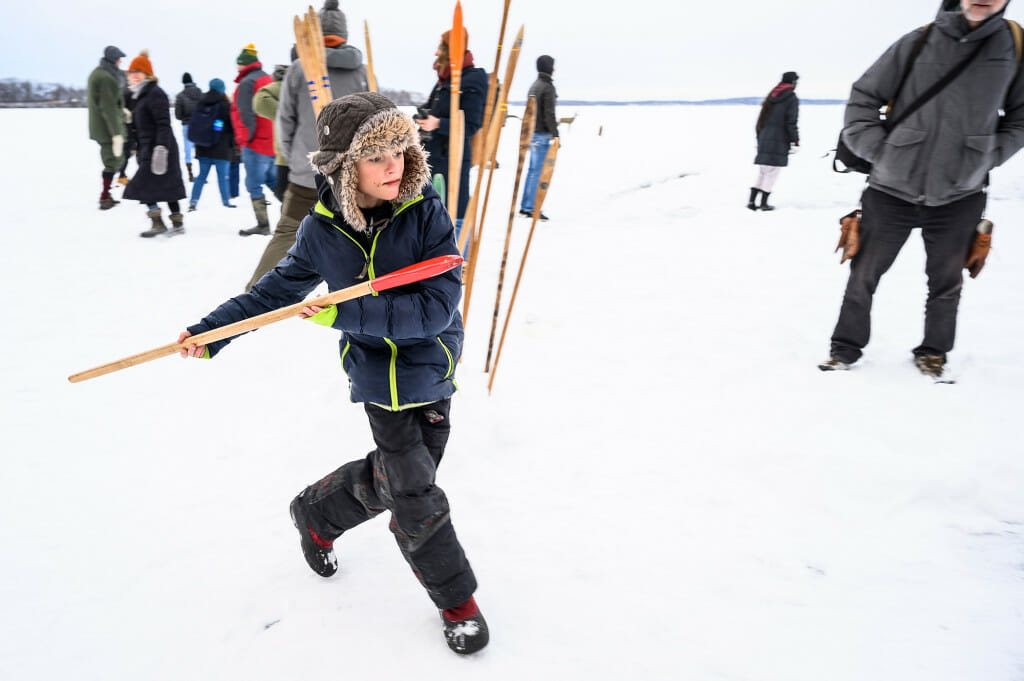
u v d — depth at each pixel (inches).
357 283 70.6
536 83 319.3
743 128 943.7
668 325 176.2
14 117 1090.7
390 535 94.0
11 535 93.3
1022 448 110.3
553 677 69.6
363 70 184.1
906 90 131.1
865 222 139.3
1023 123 127.4
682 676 69.5
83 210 344.2
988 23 121.6
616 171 480.7
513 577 84.7
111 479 107.8
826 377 140.5
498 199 389.1
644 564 86.8
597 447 116.1
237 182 351.9
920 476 100.7
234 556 89.2
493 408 127.3
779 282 213.6
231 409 132.1
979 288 200.5
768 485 103.6
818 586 82.3
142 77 269.6
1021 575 83.1
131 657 72.7
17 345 164.7
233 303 70.7
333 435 120.6
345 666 71.1
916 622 76.1
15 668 71.2
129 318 183.5
